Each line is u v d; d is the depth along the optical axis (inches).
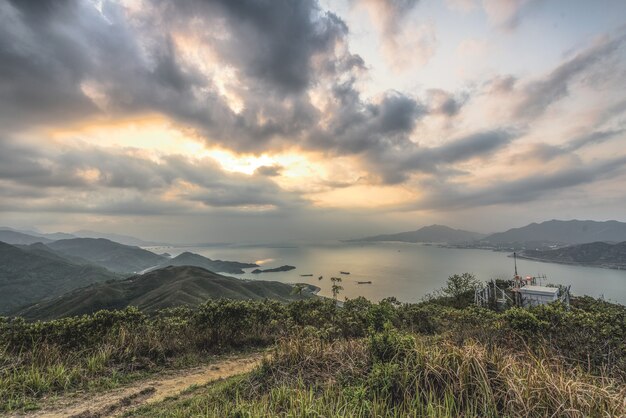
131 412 215.5
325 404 179.5
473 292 1053.8
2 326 308.8
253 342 425.7
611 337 265.3
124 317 378.9
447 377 180.9
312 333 342.6
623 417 138.3
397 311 528.1
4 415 203.9
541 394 157.6
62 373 258.7
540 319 322.3
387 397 175.8
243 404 189.3
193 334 403.2
